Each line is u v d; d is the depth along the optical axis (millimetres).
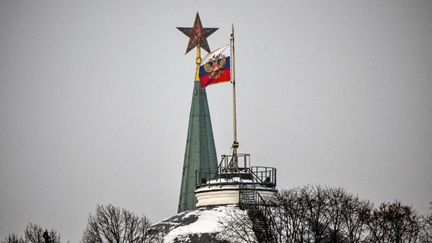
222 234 197625
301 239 192500
